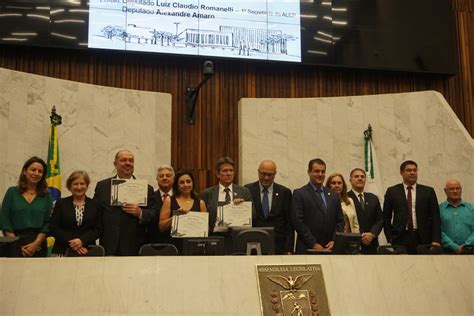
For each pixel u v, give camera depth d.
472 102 10.08
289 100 9.23
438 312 4.32
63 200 5.32
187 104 9.02
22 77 7.87
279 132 9.14
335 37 9.57
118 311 3.94
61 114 8.15
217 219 4.95
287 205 6.15
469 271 4.54
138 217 5.30
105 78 8.92
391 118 9.19
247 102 9.16
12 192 5.41
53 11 8.52
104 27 8.70
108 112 8.53
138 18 8.85
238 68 9.47
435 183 8.88
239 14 9.26
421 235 6.40
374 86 9.89
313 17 9.54
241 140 9.09
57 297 3.94
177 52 8.95
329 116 9.23
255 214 5.79
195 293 4.07
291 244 5.89
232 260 4.24
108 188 5.43
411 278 4.43
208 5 9.15
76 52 8.74
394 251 5.23
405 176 6.54
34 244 5.15
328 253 4.86
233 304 4.07
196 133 9.16
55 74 8.69
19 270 4.00
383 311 4.25
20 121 7.77
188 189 5.43
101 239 5.30
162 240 5.34
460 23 10.29
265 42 9.30
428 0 10.02
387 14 9.82
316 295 4.20
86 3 8.66
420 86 10.03
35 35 8.40
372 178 8.90
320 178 5.84
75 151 8.19
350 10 9.70
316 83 9.69
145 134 8.72
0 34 8.26
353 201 6.55
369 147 9.03
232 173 5.89
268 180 6.16
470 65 10.20
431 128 9.03
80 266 4.07
